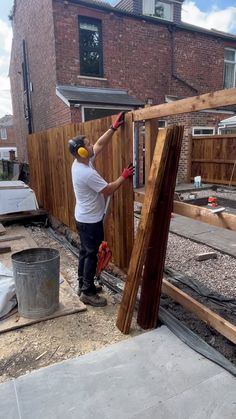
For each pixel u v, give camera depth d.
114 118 3.25
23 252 2.99
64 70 9.70
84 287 3.03
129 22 10.48
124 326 2.54
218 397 1.86
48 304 2.79
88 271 2.98
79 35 9.83
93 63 10.29
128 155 3.06
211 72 12.45
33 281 2.67
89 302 3.02
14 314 2.84
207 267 3.95
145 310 2.58
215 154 10.46
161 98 11.55
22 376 2.08
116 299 3.16
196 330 2.62
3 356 2.31
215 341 2.46
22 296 2.73
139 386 1.96
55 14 9.25
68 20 9.48
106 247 3.06
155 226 2.44
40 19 10.33
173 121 10.80
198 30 11.71
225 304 3.07
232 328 2.16
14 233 5.61
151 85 11.27
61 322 2.75
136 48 10.77
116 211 3.43
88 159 2.80
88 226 2.87
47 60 10.23
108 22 10.12
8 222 6.20
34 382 2.02
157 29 11.03
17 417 1.75
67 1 9.31
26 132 14.37
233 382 1.98
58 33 9.41
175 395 1.88
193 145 11.23
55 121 10.34
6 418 1.75
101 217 2.92
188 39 11.70
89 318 2.81
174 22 11.52
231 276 3.68
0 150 32.19
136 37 10.71
